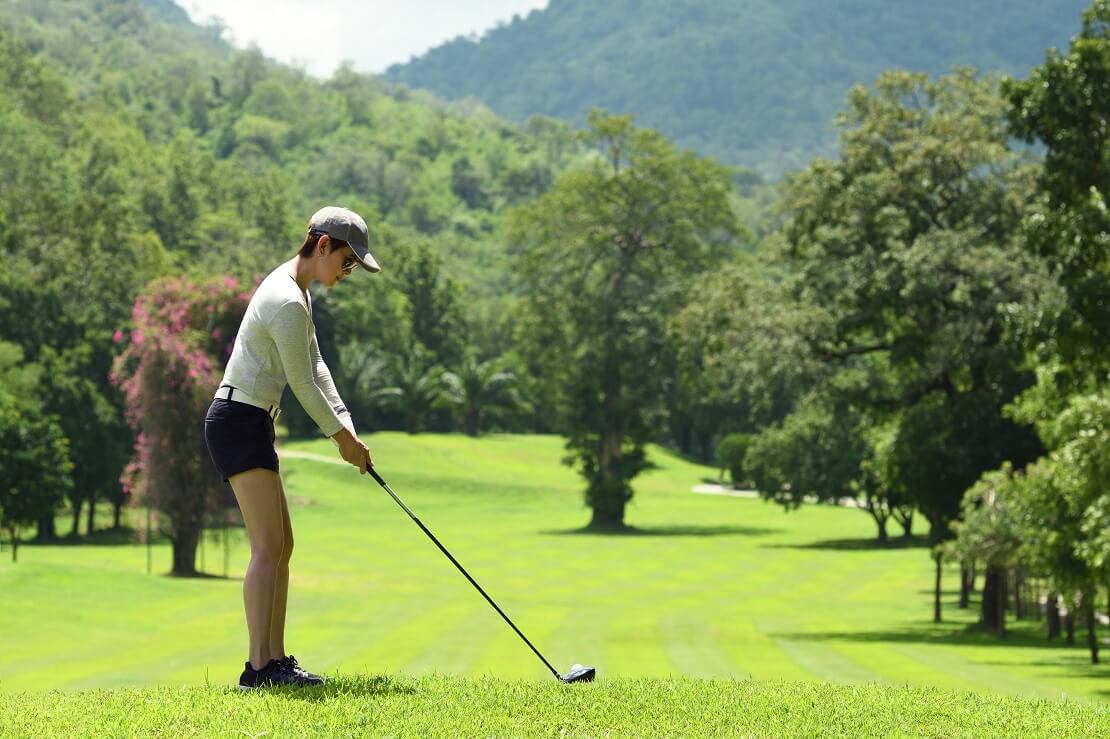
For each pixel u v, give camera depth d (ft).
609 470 269.23
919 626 132.36
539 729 19.36
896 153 130.41
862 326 130.41
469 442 415.23
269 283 21.47
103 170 457.68
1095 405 78.02
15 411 209.46
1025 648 110.22
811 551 227.81
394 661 86.43
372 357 416.67
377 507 313.53
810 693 24.35
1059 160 75.87
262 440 21.72
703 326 144.66
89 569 145.69
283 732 18.17
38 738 18.17
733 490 392.88
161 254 340.39
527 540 246.27
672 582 180.75
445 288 472.03
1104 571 83.61
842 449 244.63
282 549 22.33
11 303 273.75
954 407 123.65
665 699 22.45
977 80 132.98
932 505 127.65
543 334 268.21
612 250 264.52
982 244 124.77
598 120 260.62
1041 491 92.27
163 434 155.33
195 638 100.94
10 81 537.65
